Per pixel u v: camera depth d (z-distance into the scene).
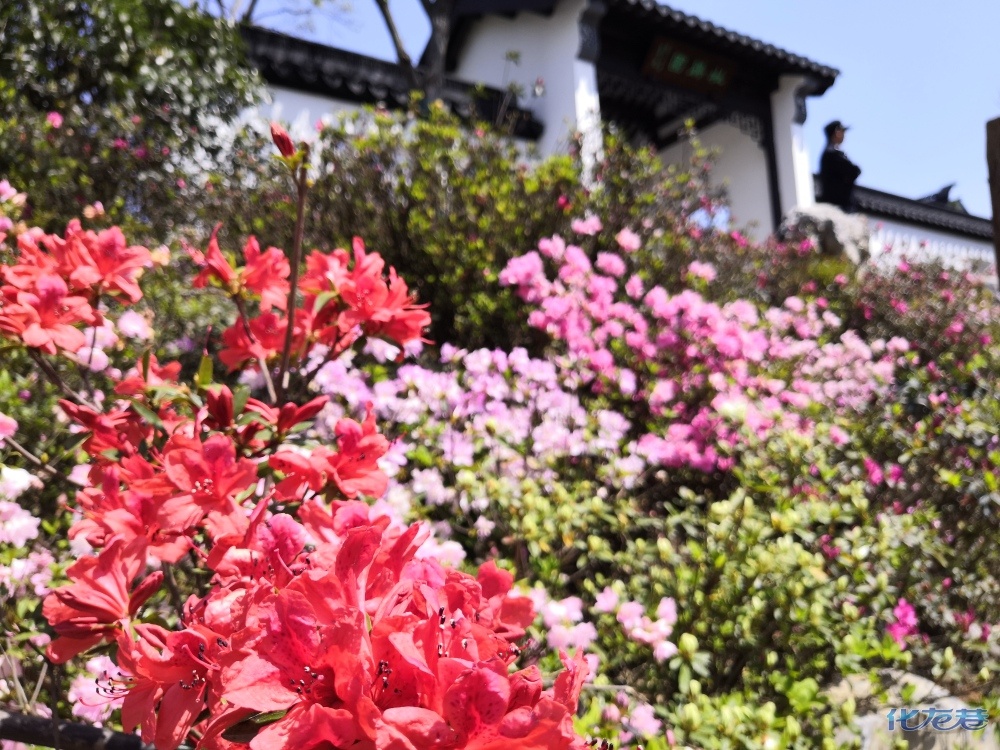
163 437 1.29
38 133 5.07
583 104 9.65
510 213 3.97
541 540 2.25
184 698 0.80
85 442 1.27
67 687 1.75
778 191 12.04
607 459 2.94
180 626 1.32
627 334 3.38
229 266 1.58
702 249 4.85
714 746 1.70
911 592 2.67
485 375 2.89
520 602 0.95
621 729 1.74
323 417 2.47
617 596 2.04
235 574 0.94
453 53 11.78
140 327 2.46
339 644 0.64
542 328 3.42
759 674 2.13
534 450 2.69
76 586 0.94
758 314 4.44
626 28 10.78
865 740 2.13
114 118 5.75
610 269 3.64
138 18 6.28
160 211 5.63
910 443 3.19
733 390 3.20
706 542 2.31
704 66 11.23
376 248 4.12
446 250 3.88
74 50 6.02
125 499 1.04
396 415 2.68
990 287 7.34
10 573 1.77
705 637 2.13
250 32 8.04
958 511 3.18
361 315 1.58
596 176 4.50
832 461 3.21
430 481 2.39
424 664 0.64
